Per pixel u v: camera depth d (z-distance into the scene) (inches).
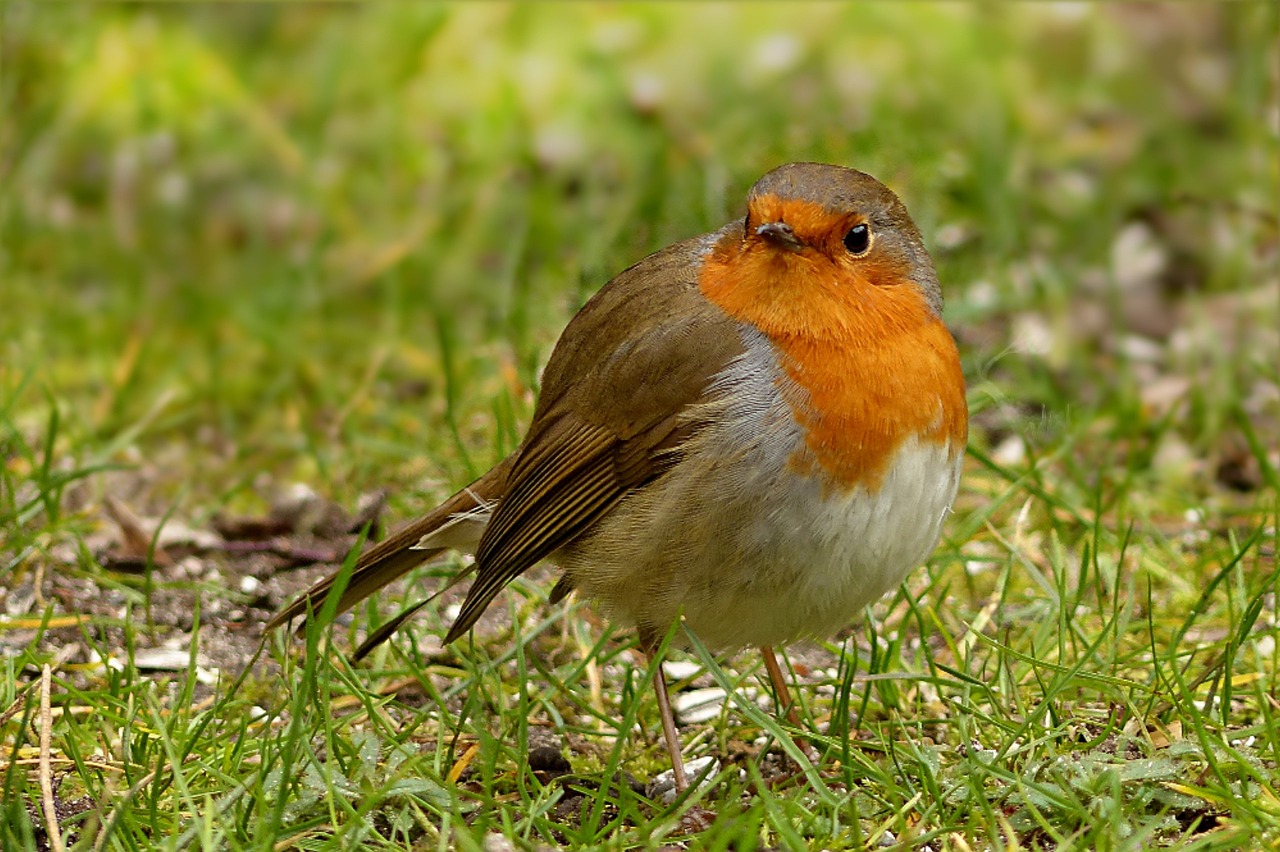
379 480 461.4
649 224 539.5
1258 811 284.5
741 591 313.1
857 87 617.0
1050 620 359.3
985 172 557.9
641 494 319.0
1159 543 418.6
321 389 502.3
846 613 316.2
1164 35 647.1
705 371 310.5
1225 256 552.1
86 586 400.8
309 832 294.2
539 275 540.1
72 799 310.2
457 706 359.9
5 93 599.8
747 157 567.8
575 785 319.0
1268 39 613.9
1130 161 595.2
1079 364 496.7
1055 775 294.7
